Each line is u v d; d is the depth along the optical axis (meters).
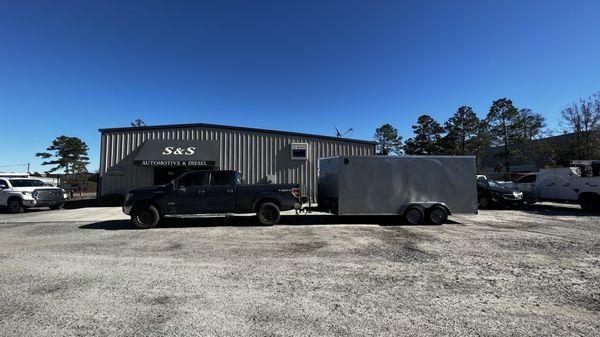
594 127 32.84
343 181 11.95
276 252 7.56
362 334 3.67
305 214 15.14
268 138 21.97
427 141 55.19
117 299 4.69
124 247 8.12
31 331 3.73
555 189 17.89
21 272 5.96
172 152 20.42
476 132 51.25
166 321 3.99
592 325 3.90
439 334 3.67
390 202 11.98
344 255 7.25
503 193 17.66
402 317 4.11
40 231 10.72
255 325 3.89
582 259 6.90
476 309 4.35
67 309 4.34
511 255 7.24
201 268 6.25
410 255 7.24
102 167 21.20
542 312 4.27
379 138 64.00
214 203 11.57
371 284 5.33
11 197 17.17
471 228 11.11
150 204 11.38
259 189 11.77
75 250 7.79
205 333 3.70
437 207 11.93
